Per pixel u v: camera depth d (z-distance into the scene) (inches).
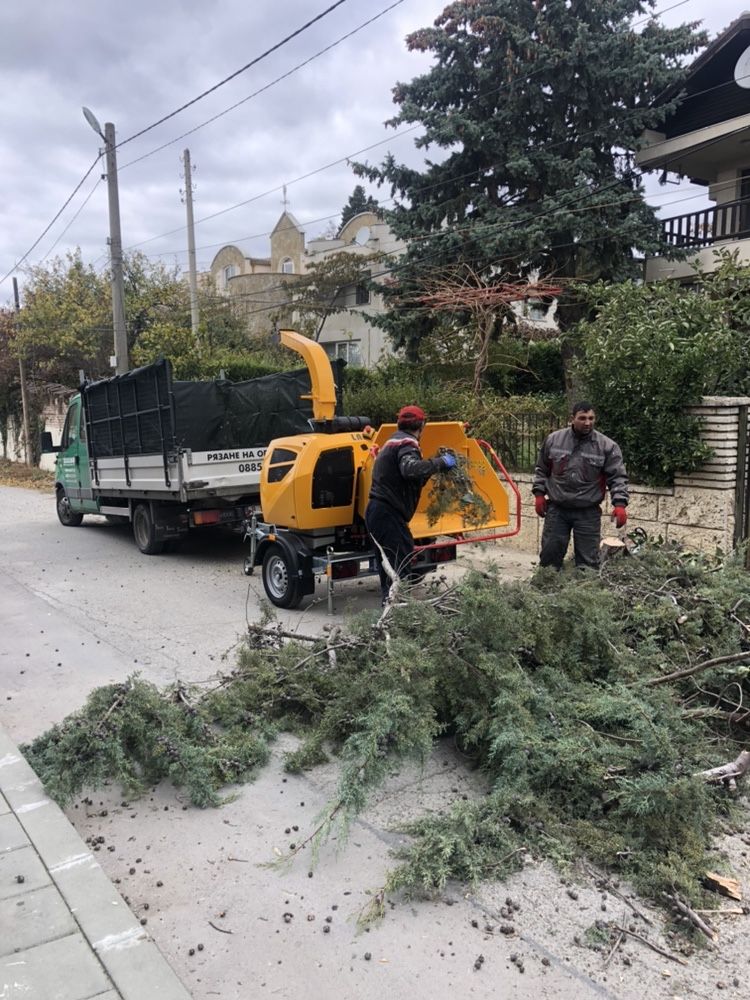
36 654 250.5
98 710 157.8
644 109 649.6
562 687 164.6
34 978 97.3
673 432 299.1
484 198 664.4
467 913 115.7
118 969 99.0
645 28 641.0
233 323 1264.8
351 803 131.3
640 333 303.6
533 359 754.8
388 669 156.9
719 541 293.6
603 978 101.5
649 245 634.8
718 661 158.6
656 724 147.9
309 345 310.2
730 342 308.2
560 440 249.6
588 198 621.6
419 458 242.7
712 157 755.4
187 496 386.9
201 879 125.6
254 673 188.7
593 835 129.0
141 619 292.0
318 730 164.4
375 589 330.6
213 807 149.3
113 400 448.8
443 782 155.3
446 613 183.8
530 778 139.5
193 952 107.8
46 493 824.3
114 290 731.4
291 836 138.4
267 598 319.6
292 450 290.5
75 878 119.4
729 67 698.2
